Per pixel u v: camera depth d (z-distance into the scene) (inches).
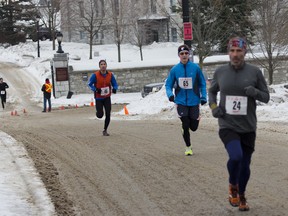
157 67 1859.0
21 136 606.5
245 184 264.2
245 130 261.1
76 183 342.6
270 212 259.6
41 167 386.6
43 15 2970.0
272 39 1280.8
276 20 1269.7
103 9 2650.1
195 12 1369.3
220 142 500.7
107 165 401.7
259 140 501.4
